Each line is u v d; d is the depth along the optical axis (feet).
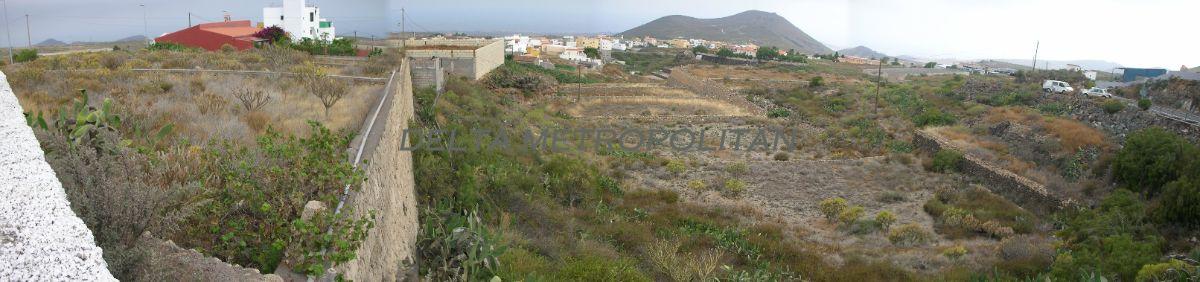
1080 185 87.10
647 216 74.08
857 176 98.84
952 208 78.33
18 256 9.84
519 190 68.18
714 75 238.68
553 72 221.25
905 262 59.93
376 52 136.05
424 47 179.63
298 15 200.44
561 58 328.90
